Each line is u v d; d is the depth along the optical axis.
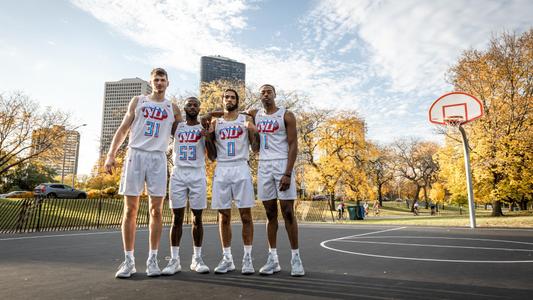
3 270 4.10
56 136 25.55
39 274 3.83
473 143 18.38
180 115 4.40
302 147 31.69
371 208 47.62
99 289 3.08
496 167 17.84
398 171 51.09
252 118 4.34
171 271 3.77
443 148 20.53
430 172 49.44
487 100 18.86
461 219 15.45
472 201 11.96
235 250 6.16
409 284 3.29
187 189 4.15
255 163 21.67
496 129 17.97
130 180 3.77
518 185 17.66
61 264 4.57
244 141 4.21
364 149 32.75
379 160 49.06
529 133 17.34
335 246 6.76
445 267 4.27
